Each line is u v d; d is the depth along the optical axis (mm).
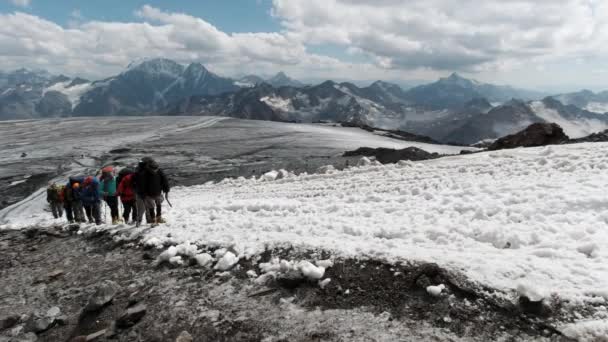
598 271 4102
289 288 4930
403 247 5375
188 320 4613
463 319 3846
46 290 6176
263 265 5547
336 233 6445
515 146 19094
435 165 12750
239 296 4977
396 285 4555
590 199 6250
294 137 58531
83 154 42375
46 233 9719
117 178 10266
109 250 7629
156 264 6328
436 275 4445
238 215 9008
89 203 11031
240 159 36875
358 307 4359
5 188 28297
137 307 4902
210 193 17734
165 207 13773
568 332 3402
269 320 4383
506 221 6051
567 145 12305
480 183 8594
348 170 15602
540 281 4051
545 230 5465
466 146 57406
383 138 69312
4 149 48062
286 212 8617
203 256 6121
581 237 5082
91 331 4793
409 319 4008
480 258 4645
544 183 7668
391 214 7332
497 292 3998
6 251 8703
